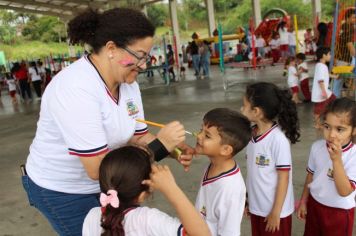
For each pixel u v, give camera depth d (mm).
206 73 13484
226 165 1718
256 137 2092
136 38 1512
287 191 2061
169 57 13492
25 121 8453
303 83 6996
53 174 1732
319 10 16656
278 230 2062
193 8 36812
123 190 1340
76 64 1611
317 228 2105
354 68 6246
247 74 12656
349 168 1889
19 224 3289
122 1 18047
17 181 4402
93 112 1520
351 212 2002
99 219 1505
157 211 1392
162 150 1604
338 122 1790
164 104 8562
